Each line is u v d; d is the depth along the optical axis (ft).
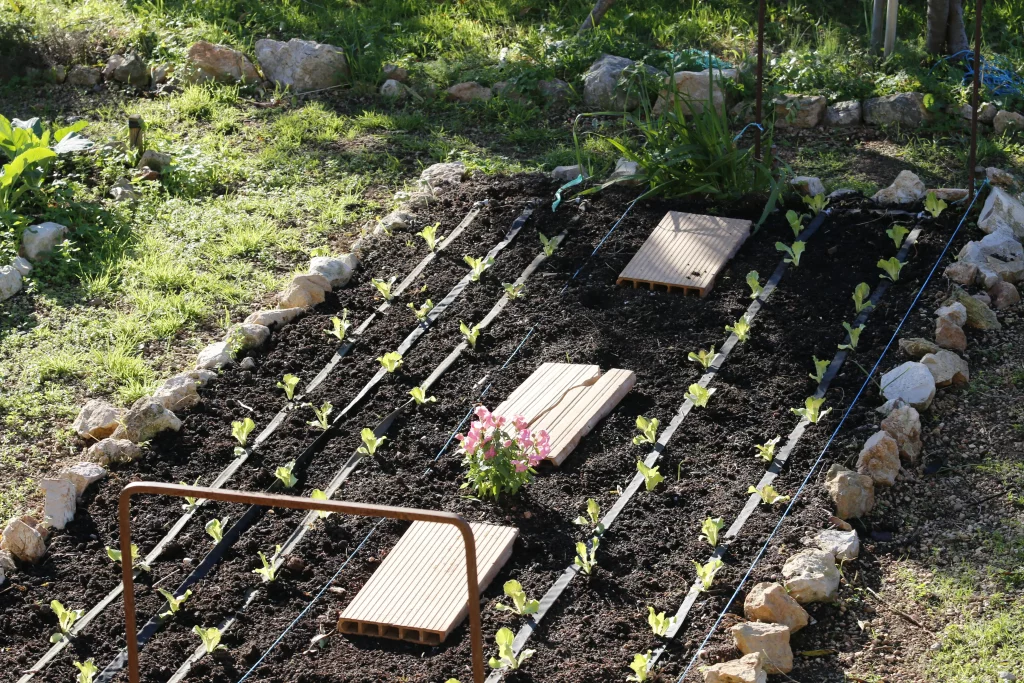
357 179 22.33
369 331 19.54
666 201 21.04
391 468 17.85
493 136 23.40
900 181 20.71
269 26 26.14
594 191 21.07
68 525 17.48
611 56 24.14
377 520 17.31
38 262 20.77
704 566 16.51
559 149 22.70
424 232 20.59
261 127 23.68
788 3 26.13
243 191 22.16
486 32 25.96
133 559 17.06
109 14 26.21
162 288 20.39
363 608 16.37
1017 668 15.69
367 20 26.30
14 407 18.76
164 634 16.48
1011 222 20.01
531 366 18.85
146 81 24.95
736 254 20.03
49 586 16.97
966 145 22.16
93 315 20.02
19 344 19.58
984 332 18.78
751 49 25.03
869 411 17.89
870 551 16.70
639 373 18.65
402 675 15.92
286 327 19.65
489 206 21.27
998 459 17.46
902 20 25.63
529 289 19.85
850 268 19.61
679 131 21.11
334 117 23.89
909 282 19.30
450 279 20.15
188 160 22.49
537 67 24.30
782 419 17.90
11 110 24.27
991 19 25.44
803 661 15.87
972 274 19.21
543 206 21.13
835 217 20.40
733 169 20.80
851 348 18.53
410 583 16.55
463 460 17.79
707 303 19.38
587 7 26.40
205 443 18.26
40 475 18.04
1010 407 17.97
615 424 18.07
